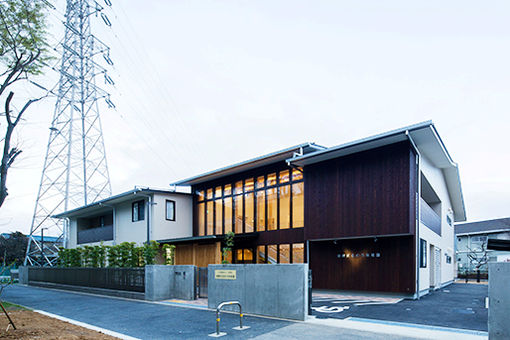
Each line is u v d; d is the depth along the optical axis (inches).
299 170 631.8
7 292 721.6
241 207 766.5
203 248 714.8
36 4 362.3
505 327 235.5
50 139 1194.6
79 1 1258.0
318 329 304.8
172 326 331.6
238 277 405.7
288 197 668.1
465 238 1476.4
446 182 853.2
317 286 595.5
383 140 497.0
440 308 416.2
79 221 1166.3
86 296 615.5
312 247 613.0
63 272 781.9
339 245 581.6
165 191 847.7
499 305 239.6
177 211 868.6
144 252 603.2
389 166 512.7
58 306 492.7
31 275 942.4
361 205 533.3
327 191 577.6
